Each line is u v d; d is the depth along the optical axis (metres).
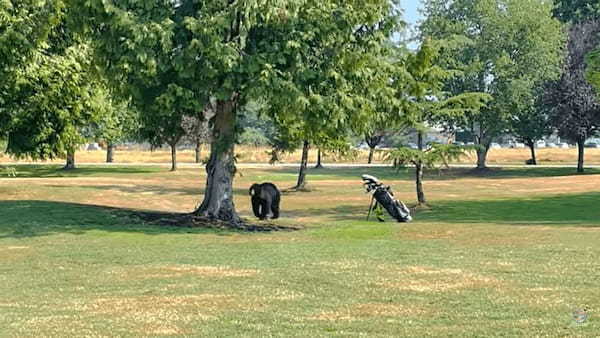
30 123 31.39
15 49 27.19
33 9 27.53
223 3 22.19
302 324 10.00
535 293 11.88
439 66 35.56
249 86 21.94
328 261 15.77
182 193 41.75
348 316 10.47
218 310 10.99
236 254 17.19
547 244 18.06
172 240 20.16
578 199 37.78
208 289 12.74
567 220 27.08
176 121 25.77
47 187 39.19
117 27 21.31
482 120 67.62
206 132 48.44
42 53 30.20
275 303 11.44
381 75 24.88
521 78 64.75
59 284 13.55
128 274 14.54
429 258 16.03
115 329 9.91
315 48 23.28
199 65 21.88
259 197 27.95
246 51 22.75
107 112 36.22
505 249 17.31
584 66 61.84
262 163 82.75
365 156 92.00
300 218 29.33
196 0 22.41
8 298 12.26
